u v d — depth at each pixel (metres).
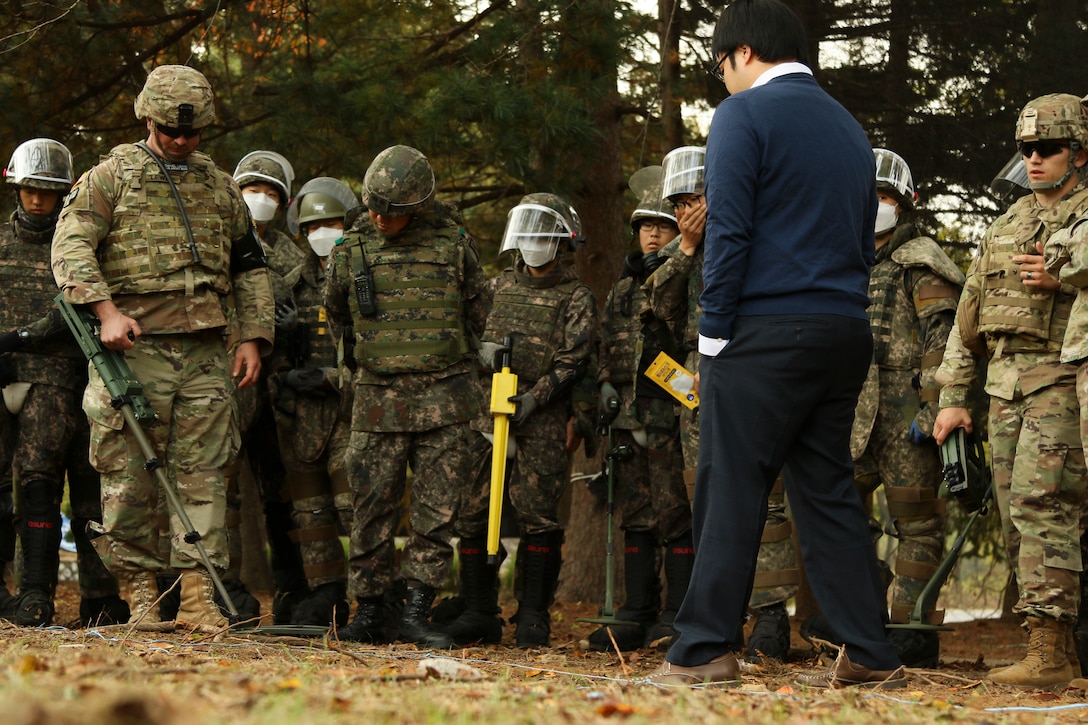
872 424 5.17
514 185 8.89
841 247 3.42
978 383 7.48
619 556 9.00
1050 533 4.22
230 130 7.98
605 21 7.32
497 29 7.44
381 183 5.00
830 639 5.16
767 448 3.40
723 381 3.43
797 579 5.21
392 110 7.17
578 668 4.36
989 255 4.54
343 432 5.85
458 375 5.17
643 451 5.64
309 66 7.96
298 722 2.06
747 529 3.39
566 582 9.20
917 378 5.20
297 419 5.87
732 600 3.39
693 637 3.38
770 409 3.37
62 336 5.46
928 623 5.00
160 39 7.90
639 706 2.58
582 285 5.75
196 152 4.99
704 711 2.60
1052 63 6.80
